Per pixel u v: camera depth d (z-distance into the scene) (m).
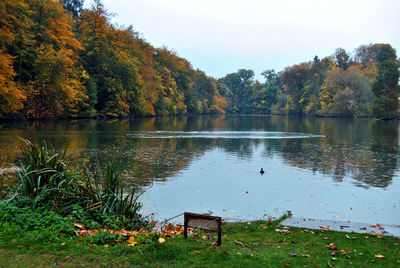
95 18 51.84
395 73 62.94
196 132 33.19
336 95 69.50
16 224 5.36
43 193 6.38
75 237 5.05
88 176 7.43
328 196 9.88
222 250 4.68
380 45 88.12
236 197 9.62
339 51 91.19
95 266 3.91
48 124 34.94
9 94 29.67
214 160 16.11
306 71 90.12
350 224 6.85
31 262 3.93
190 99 92.19
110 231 5.52
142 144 21.55
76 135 25.09
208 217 5.05
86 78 47.91
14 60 33.88
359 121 59.91
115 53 53.50
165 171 13.16
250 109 135.25
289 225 6.75
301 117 86.12
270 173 13.17
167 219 7.44
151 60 71.75
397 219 7.82
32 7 37.59
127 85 56.34
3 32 29.12
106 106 53.31
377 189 10.79
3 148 16.91
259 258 4.40
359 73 72.31
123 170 13.11
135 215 6.93
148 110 65.50
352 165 15.15
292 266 4.15
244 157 17.28
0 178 10.24
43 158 6.98
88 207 6.44
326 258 4.53
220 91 135.00
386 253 4.85
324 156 17.88
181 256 4.35
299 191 10.41
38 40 38.66
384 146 22.52
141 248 4.62
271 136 29.94
